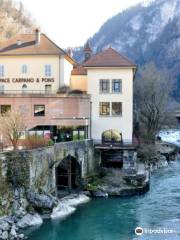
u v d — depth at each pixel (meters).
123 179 53.97
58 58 67.25
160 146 86.75
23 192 40.62
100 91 63.28
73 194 49.66
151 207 45.19
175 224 39.00
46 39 69.81
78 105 61.97
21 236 35.00
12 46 69.00
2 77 67.88
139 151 73.25
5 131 48.09
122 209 44.53
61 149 48.97
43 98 61.72
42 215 40.78
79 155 53.47
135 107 92.31
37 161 43.16
